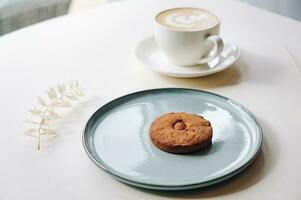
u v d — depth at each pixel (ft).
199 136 1.66
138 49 2.42
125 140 1.73
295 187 1.53
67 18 2.88
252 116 1.81
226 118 1.84
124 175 1.53
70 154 1.68
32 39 2.59
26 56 2.40
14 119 1.87
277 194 1.50
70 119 1.87
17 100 2.00
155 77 2.22
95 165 1.63
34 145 1.72
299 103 1.99
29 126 1.83
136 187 1.54
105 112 1.87
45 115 1.88
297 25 2.78
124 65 2.32
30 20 4.33
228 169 1.57
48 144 1.73
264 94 2.06
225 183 1.55
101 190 1.53
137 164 1.61
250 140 1.72
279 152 1.69
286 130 1.81
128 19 2.87
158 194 1.51
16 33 2.68
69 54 2.42
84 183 1.55
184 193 1.51
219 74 2.24
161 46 2.30
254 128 1.77
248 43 2.54
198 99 1.97
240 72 2.25
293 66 2.30
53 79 2.18
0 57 2.38
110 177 1.58
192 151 1.65
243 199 1.49
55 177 1.58
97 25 2.78
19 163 1.63
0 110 1.93
